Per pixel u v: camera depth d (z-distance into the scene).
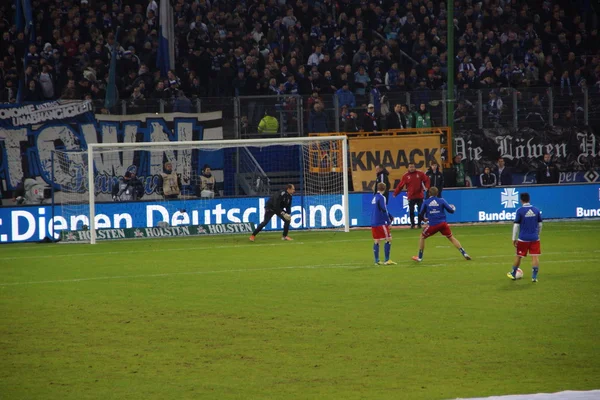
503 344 21.70
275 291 30.67
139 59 59.69
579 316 25.14
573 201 57.50
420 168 59.03
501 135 61.50
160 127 56.62
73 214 51.34
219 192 57.50
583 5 75.25
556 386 17.88
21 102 55.19
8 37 58.34
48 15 60.12
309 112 58.41
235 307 27.55
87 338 23.22
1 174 54.84
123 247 46.84
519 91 61.75
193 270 36.75
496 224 55.75
